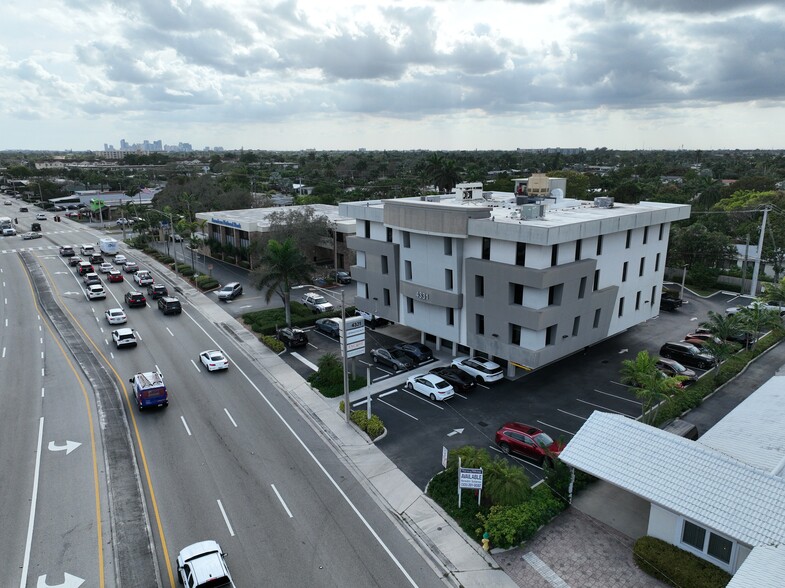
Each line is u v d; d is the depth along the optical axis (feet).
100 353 148.77
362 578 68.28
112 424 107.55
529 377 131.85
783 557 57.26
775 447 79.92
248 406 116.98
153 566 69.62
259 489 86.84
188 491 85.92
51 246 320.50
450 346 150.10
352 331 107.04
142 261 281.13
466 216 125.39
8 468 91.56
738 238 237.04
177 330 170.09
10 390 123.34
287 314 165.37
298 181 609.01
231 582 63.21
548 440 95.50
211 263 273.13
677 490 69.46
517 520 74.59
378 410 115.24
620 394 121.49
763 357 146.00
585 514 80.38
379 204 162.81
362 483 89.10
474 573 69.10
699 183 395.34
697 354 138.82
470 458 85.10
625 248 138.72
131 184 564.71
